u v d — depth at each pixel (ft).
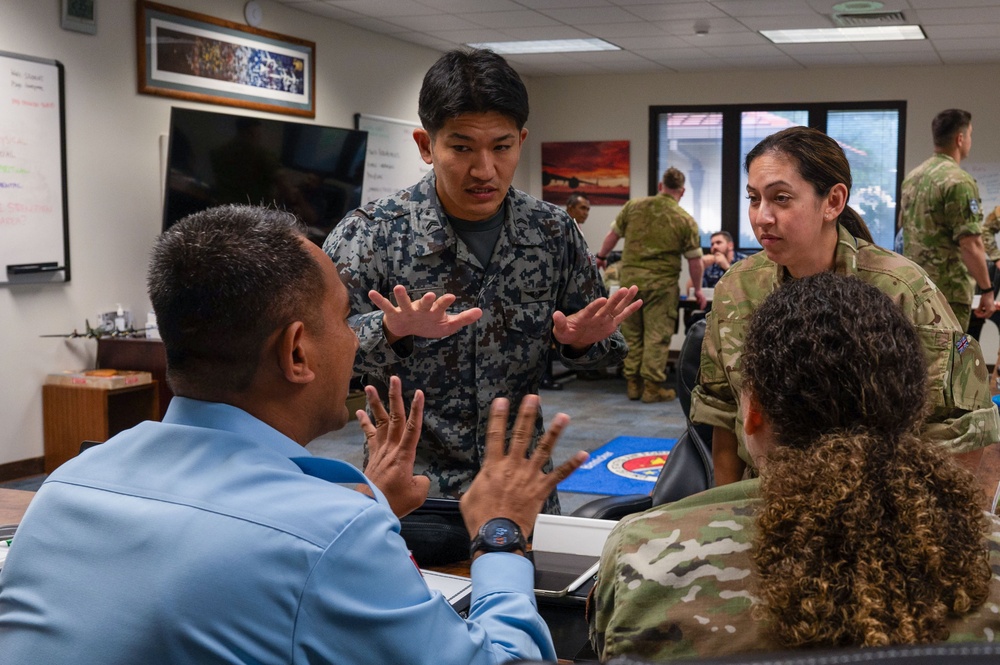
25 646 2.89
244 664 2.71
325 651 2.74
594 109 33.12
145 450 3.13
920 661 1.86
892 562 2.58
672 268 24.12
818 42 26.25
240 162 19.07
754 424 3.17
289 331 3.15
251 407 3.22
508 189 6.09
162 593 2.75
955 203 16.11
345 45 24.50
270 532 2.80
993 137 29.30
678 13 22.72
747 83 31.60
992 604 2.66
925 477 2.71
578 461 3.54
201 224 3.18
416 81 27.71
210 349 3.12
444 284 6.07
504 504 3.47
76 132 17.24
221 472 2.99
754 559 2.77
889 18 22.77
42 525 3.08
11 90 15.85
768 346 3.02
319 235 21.30
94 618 2.80
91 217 17.63
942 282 16.69
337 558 2.78
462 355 6.06
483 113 5.50
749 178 5.37
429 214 6.04
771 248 5.30
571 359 6.11
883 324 2.93
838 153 5.23
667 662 2.11
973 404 4.90
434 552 5.38
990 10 21.74
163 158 19.10
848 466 2.69
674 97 32.35
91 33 17.35
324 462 3.21
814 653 1.93
